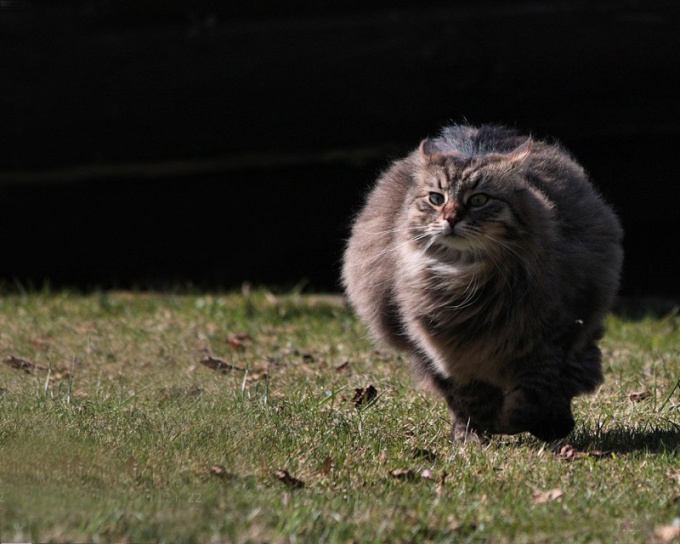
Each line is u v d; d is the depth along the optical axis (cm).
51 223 1766
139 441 772
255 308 1448
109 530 589
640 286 1702
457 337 832
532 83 1498
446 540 600
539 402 823
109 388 992
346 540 603
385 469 756
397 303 880
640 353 1210
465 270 819
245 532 596
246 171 1736
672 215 1627
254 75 1540
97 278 1770
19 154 1606
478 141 946
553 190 881
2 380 1010
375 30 1512
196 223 1755
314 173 1719
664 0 1458
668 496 699
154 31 1555
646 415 925
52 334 1276
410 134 1552
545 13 1476
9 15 1559
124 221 1764
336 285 1712
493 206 809
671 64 1470
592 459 781
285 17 1550
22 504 612
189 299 1506
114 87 1562
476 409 872
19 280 1764
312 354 1207
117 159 1602
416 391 1009
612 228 916
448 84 1509
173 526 596
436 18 1498
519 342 819
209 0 1548
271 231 1741
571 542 609
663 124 1522
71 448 728
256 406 899
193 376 1064
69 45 1558
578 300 847
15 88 1570
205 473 713
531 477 744
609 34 1468
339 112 1544
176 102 1562
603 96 1508
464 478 734
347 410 925
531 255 810
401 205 893
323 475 736
